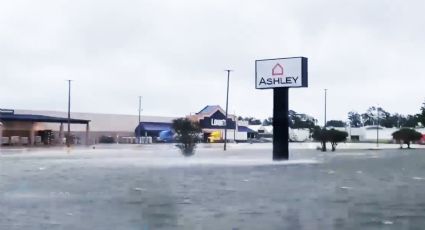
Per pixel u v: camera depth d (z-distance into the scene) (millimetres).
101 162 37562
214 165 34844
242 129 122562
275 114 39562
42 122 78000
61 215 12828
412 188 20438
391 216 12930
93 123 99562
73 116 96312
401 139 84062
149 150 61062
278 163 37375
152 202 15438
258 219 12359
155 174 26969
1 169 30297
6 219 12172
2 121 71250
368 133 135625
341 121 186750
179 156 46375
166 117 111875
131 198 16500
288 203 15445
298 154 55406
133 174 26844
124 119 104875
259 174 27438
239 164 36000
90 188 19719
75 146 74000
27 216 12641
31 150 60500
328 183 22469
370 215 13062
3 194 17547
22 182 22188
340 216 12875
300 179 24469
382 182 23188
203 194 17844
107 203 15211
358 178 25312
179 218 12430
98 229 10938
